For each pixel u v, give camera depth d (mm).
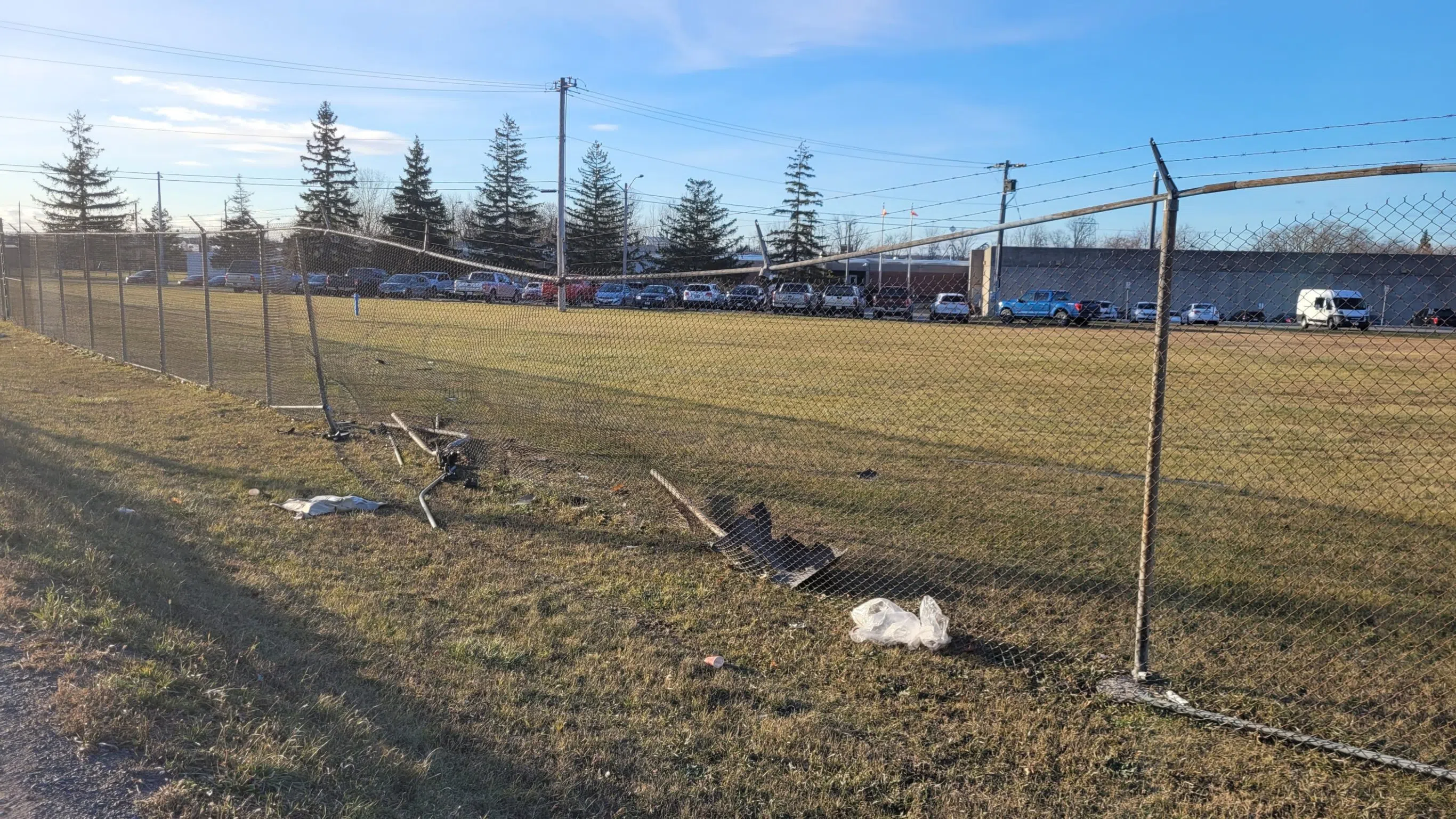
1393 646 5051
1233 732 4109
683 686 4383
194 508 6781
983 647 4988
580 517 7301
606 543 6664
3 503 5777
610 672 4527
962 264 44312
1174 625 5324
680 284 13383
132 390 12547
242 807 2785
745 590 5828
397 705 3957
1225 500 8281
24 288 20922
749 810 3432
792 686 4508
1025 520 7438
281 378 14094
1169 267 4203
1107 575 6172
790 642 5043
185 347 18219
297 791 2959
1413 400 16047
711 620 5336
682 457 9570
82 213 78625
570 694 4262
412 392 12758
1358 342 7285
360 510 7207
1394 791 3637
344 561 5914
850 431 11398
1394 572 6273
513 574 5895
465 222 74188
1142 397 15664
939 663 4785
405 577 5727
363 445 9648
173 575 5141
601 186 66562
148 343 18828
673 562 6312
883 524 7316
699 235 65125
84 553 5031
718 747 3863
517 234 69500
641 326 23234
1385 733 4117
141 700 3303
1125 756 3914
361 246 13391
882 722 4160
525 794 3389
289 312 19047
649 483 8461
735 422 11789
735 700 4320
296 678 4047
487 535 6754
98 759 2934
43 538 5129
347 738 3475
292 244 12711
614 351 21016
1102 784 3695
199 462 8398
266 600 5066
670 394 14258
